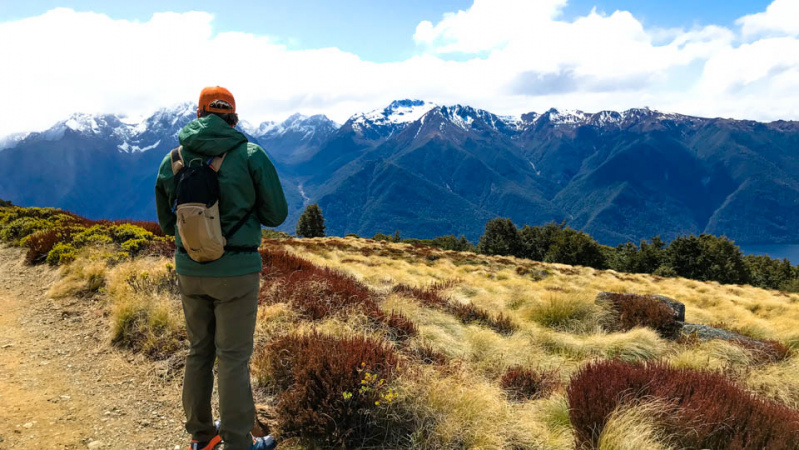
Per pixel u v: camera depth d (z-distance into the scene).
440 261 22.16
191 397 2.51
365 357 3.53
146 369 4.23
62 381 3.96
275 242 21.16
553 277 20.95
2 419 3.17
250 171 2.29
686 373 4.05
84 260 7.87
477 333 6.05
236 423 2.38
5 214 14.63
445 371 4.16
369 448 2.96
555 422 3.60
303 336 4.16
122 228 10.49
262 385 3.79
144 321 4.90
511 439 3.20
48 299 6.59
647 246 47.31
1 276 8.30
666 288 20.41
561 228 56.69
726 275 43.25
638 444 2.90
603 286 18.83
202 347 2.52
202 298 2.39
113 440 3.06
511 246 57.78
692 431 3.15
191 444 2.63
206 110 2.43
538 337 6.59
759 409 3.44
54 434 3.07
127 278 6.41
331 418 2.97
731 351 6.38
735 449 3.05
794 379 5.45
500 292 11.30
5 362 4.30
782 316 14.13
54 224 12.34
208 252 2.12
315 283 6.67
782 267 52.44
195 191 2.10
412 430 3.13
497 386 4.35
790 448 3.07
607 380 3.74
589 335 7.41
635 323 7.98
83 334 5.20
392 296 7.33
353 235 45.44
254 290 2.40
